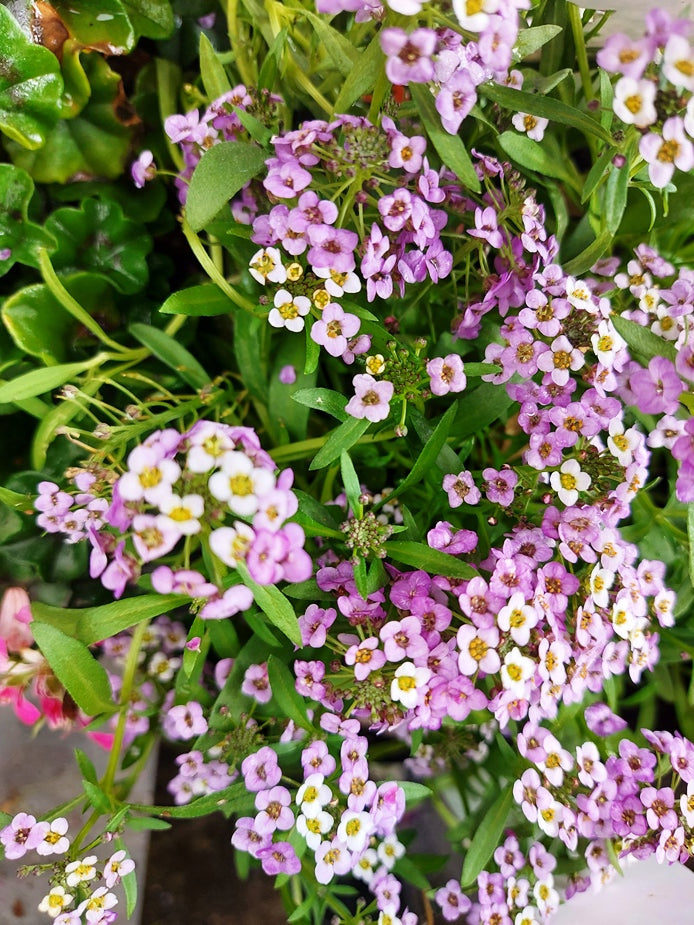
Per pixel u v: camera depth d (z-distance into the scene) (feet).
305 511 0.38
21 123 0.45
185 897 0.54
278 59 0.40
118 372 0.45
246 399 0.49
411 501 0.45
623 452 0.36
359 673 0.34
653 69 0.29
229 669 0.42
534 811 0.36
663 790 0.37
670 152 0.30
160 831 0.55
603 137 0.36
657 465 0.56
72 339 0.48
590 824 0.38
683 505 0.43
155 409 0.49
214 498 0.29
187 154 0.43
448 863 0.55
